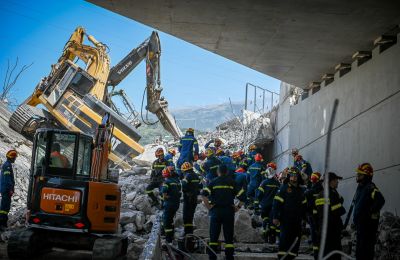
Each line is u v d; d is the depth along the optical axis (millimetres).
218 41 14609
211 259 9359
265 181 12070
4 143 21656
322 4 11477
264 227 12023
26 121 23172
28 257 9961
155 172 14070
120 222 12898
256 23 12977
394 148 11305
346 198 14477
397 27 12398
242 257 10266
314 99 18422
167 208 11164
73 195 10102
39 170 10383
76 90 21906
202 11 12438
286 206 8914
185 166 11336
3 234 11875
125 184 16469
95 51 22719
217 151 15227
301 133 19953
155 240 7352
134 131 21469
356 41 13633
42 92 21703
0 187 12250
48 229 10070
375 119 12633
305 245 11930
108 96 23812
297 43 14266
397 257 9250
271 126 25297
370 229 8336
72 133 10516
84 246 10422
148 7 12453
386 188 11641
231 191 9531
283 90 23422
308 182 13211
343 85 15477
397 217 10430
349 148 14531
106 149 11094
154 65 24266
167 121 24891
